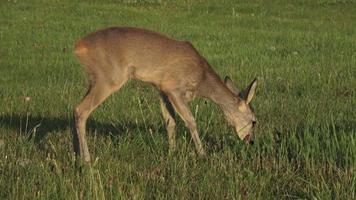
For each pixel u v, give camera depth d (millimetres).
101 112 25422
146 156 19172
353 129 20109
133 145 20031
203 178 16844
